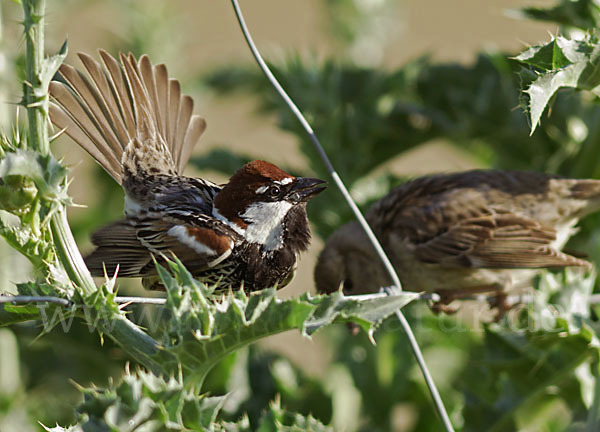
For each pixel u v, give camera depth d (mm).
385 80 10469
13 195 5117
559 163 10188
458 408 9227
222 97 12508
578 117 10047
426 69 10812
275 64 10523
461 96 10578
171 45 12930
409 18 18469
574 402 8266
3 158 4930
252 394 8828
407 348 9656
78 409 4613
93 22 12781
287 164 10547
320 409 8977
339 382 9727
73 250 5312
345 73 10625
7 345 9062
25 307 5242
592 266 8320
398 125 10664
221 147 10359
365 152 10484
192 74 13180
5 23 8617
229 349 5098
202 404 4898
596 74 5922
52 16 11664
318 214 10383
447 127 10656
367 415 9648
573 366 7754
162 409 4535
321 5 13953
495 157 11234
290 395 8883
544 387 7996
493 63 10320
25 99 5145
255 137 15703
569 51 5883
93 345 8422
